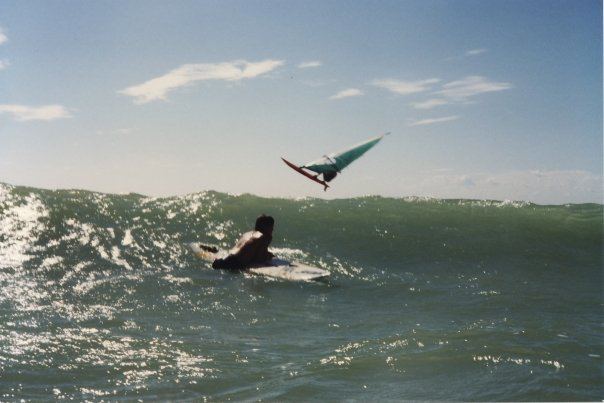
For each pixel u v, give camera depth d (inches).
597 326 271.9
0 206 518.9
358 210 553.3
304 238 482.9
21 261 404.2
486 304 322.7
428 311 306.3
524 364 209.6
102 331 255.3
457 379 196.2
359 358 219.6
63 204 536.7
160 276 376.5
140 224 500.7
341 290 356.5
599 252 462.6
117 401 178.5
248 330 265.4
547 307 316.8
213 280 369.7
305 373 203.8
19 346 228.8
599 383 191.8
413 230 500.7
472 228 507.8
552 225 517.3
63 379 196.4
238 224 512.1
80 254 427.5
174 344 238.4
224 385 192.7
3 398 179.0
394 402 175.9
